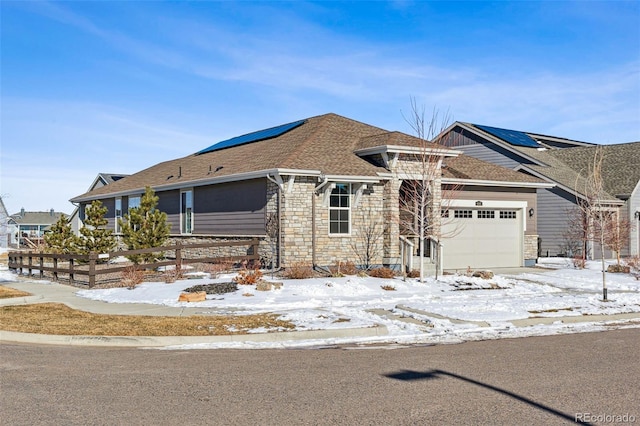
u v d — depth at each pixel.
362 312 13.32
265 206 20.97
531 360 8.86
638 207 31.44
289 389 7.13
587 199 24.48
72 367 8.41
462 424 5.79
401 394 6.90
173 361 8.85
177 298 15.11
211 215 24.38
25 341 10.79
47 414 6.14
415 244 22.61
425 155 20.08
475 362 8.72
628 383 7.45
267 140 26.94
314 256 20.25
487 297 16.09
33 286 18.77
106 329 11.32
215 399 6.70
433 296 16.02
